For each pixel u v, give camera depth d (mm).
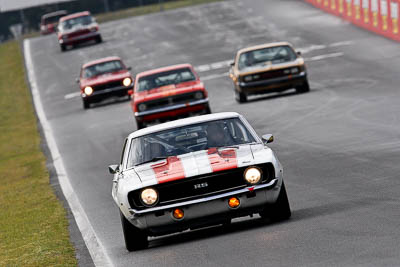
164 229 35625
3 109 144250
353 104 85500
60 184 68312
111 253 37906
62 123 114438
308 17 196375
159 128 40188
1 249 45281
